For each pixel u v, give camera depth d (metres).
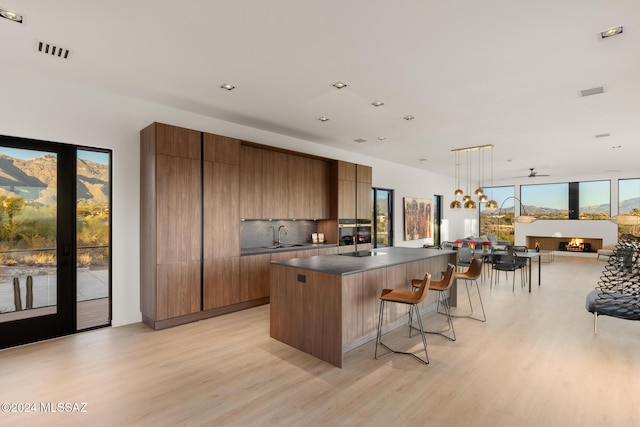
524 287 6.56
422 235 9.98
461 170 10.22
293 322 3.49
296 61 3.21
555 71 3.35
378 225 8.50
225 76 3.57
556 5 2.30
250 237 5.60
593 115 4.73
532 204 12.22
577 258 11.05
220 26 2.62
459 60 3.15
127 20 2.53
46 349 3.39
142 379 2.78
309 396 2.53
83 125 3.86
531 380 2.79
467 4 2.30
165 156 4.03
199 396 2.52
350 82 3.69
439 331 4.00
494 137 6.05
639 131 5.54
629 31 2.62
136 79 3.66
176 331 3.95
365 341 3.60
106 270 4.20
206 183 4.42
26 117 3.50
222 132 5.12
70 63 3.28
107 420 2.21
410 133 5.82
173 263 4.08
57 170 3.74
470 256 7.33
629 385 2.70
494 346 3.53
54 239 3.73
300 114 4.83
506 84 3.69
